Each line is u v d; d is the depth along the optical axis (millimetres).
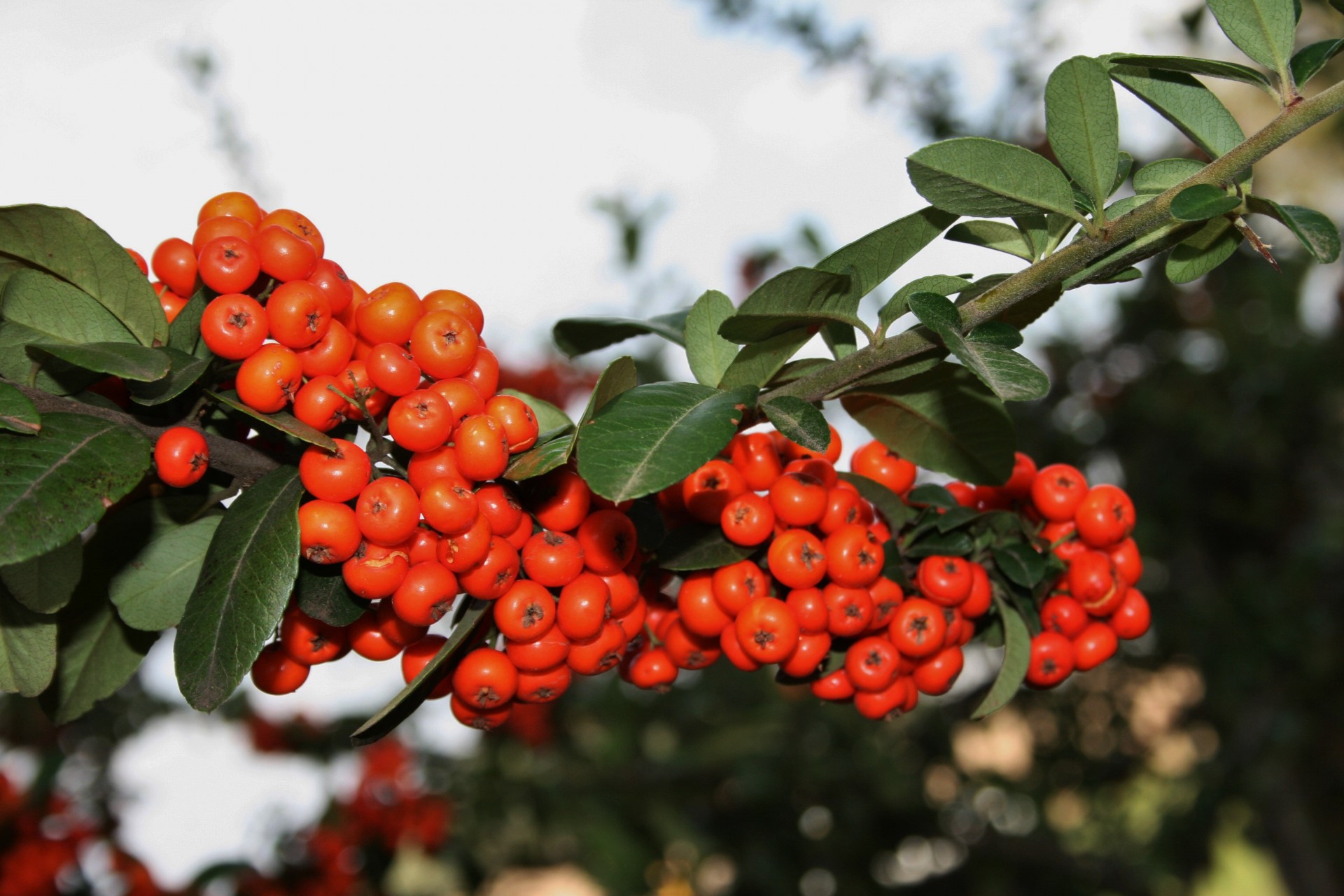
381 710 245
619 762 785
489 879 730
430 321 254
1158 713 903
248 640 238
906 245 264
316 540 245
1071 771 885
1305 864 817
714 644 280
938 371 279
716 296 275
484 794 710
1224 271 843
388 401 257
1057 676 288
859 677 277
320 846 540
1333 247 248
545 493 260
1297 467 880
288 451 259
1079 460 867
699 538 269
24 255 245
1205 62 254
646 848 753
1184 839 835
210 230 256
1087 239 258
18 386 244
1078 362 884
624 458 239
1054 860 828
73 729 611
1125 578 288
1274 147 252
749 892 769
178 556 263
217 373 257
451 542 249
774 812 781
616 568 261
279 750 654
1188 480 873
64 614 266
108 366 238
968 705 840
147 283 250
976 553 287
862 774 770
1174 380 854
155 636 273
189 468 242
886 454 292
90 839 507
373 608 260
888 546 280
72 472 232
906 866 814
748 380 271
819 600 269
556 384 657
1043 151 663
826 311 262
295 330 250
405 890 729
